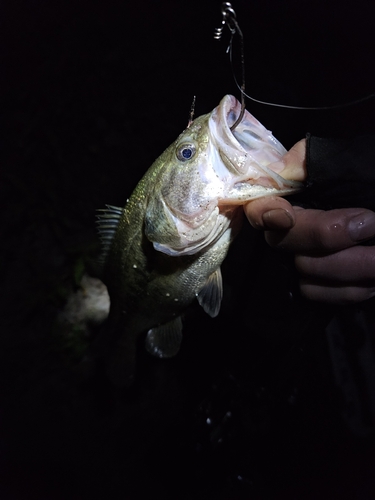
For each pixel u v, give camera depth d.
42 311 0.49
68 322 0.49
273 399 0.29
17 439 0.42
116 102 0.65
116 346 0.34
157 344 0.31
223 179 0.21
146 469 0.40
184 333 0.38
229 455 0.33
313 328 0.23
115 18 0.71
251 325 0.33
